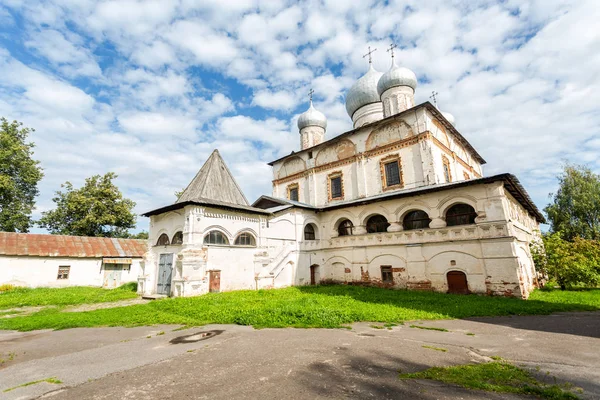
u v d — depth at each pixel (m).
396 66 27.84
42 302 16.14
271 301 12.92
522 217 21.30
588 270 17.44
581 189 31.94
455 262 16.72
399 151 23.45
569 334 7.79
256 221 20.14
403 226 19.91
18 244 24.97
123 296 17.98
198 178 21.83
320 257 23.91
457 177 26.09
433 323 9.39
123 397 4.48
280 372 5.29
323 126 36.00
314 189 29.11
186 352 6.70
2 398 4.59
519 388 4.44
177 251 17.69
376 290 17.78
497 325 9.02
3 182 29.41
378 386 4.61
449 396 4.23
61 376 5.48
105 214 36.03
